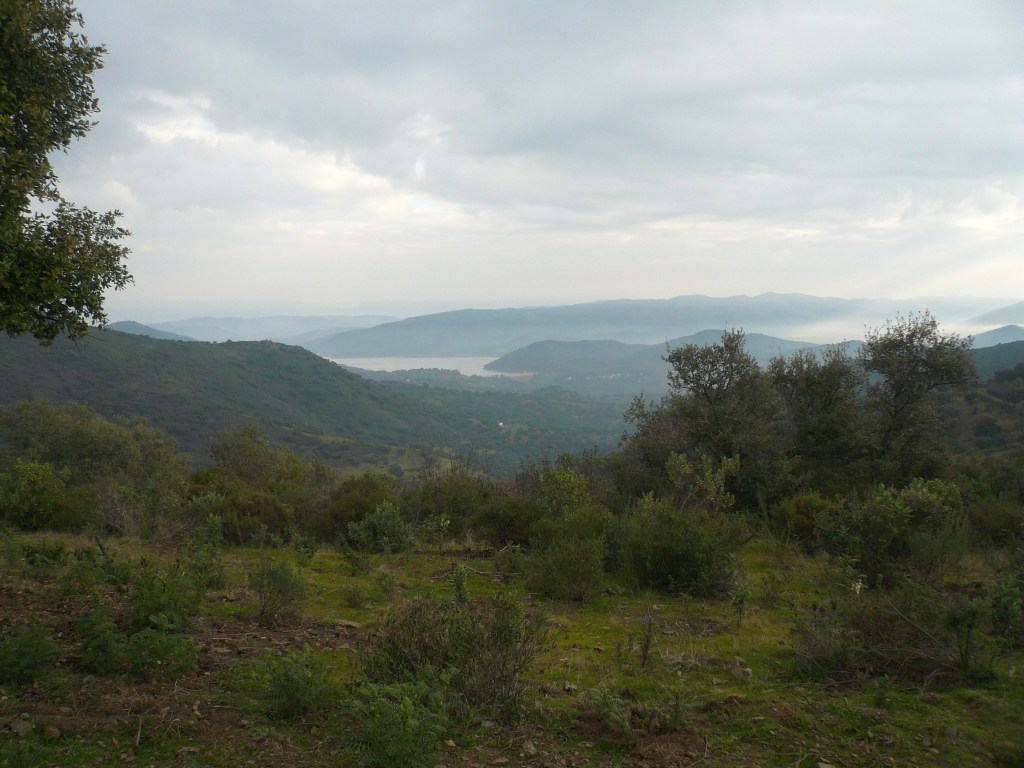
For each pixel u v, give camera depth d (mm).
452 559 9227
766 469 13844
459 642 4211
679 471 12445
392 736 3020
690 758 3426
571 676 4645
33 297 5105
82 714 3527
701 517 8625
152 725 3484
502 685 4039
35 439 31188
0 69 5277
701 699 4172
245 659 4637
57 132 5879
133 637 4160
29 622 4805
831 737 3639
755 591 7312
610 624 6105
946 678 4375
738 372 15453
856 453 15469
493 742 3578
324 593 6949
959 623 4469
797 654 4820
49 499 10391
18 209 4961
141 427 37781
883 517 7512
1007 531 9172
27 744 3107
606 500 13469
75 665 4168
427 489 13008
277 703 3752
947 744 3498
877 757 3391
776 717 3889
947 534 7305
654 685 4422
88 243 5668
